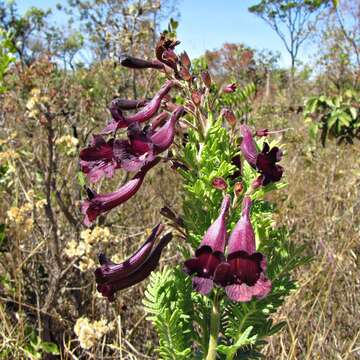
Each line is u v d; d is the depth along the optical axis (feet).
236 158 0.85
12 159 1.76
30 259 1.75
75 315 1.65
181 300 0.85
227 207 0.74
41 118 1.64
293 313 1.59
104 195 0.80
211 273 0.68
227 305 0.88
